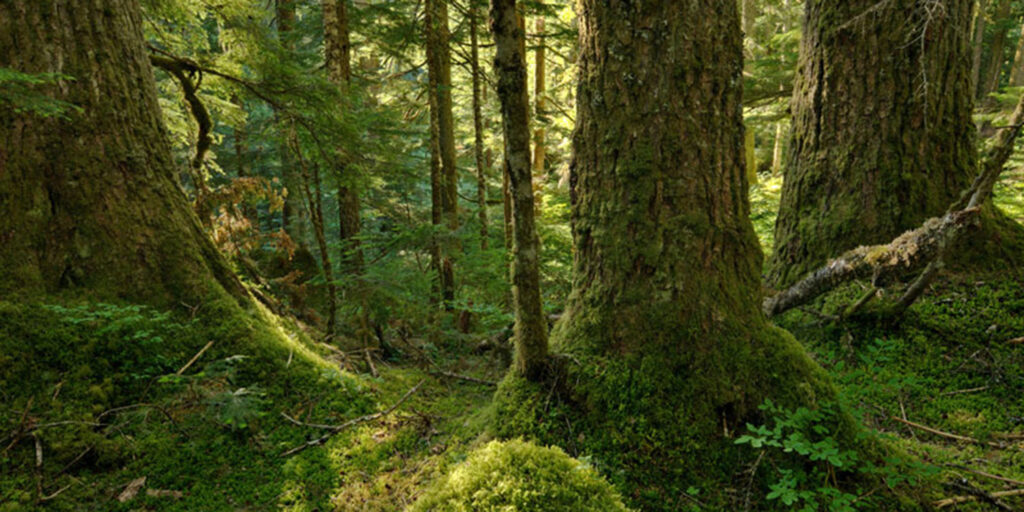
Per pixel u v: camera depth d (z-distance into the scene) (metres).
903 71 4.38
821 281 4.19
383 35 8.29
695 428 2.48
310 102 5.02
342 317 5.88
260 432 2.93
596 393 2.67
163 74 7.71
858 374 3.27
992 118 7.73
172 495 2.45
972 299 4.05
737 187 2.80
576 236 3.03
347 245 5.43
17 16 3.07
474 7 7.41
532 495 1.86
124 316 3.11
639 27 2.64
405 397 3.59
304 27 9.00
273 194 5.67
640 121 2.69
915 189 4.40
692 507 2.25
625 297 2.76
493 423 2.81
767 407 2.37
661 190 2.69
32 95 2.57
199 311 3.44
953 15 4.32
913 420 3.27
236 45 6.32
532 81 15.11
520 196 2.57
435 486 2.08
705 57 2.62
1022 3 16.48
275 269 7.40
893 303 4.12
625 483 2.37
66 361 2.82
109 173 3.31
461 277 6.29
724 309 2.68
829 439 2.24
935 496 2.32
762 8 13.36
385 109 7.37
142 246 3.38
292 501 2.48
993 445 2.87
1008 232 4.41
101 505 2.34
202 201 5.43
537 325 2.79
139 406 2.83
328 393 3.36
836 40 4.67
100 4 3.34
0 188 2.99
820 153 4.88
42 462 2.41
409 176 8.23
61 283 3.09
